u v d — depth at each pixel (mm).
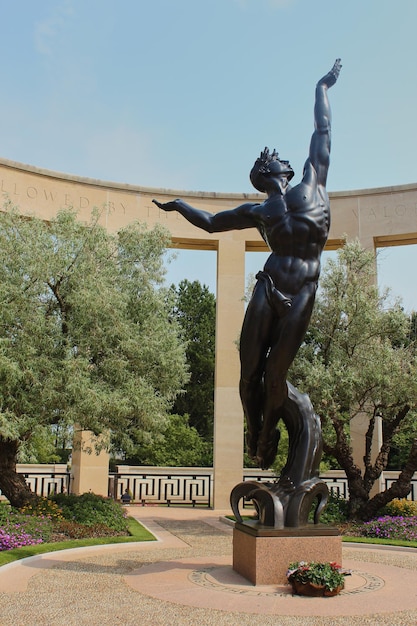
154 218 20984
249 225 8648
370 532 12836
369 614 6020
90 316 13625
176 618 5926
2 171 19016
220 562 8961
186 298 38906
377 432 19078
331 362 14562
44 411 13062
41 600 6750
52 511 12938
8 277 13125
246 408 8383
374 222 20422
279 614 6008
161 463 28516
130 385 13695
